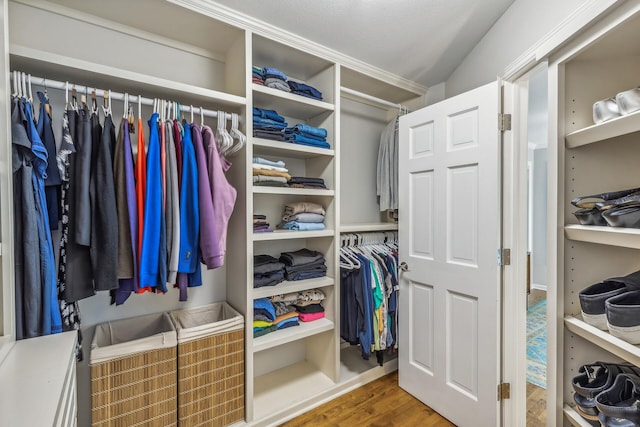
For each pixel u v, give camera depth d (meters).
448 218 1.76
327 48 1.92
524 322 1.61
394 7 1.60
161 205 1.35
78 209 1.18
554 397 1.07
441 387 1.80
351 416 1.79
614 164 1.06
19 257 1.08
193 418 1.49
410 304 2.00
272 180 1.80
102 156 1.25
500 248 1.56
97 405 1.27
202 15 1.51
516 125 1.59
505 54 1.63
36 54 1.16
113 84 1.40
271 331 1.85
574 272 1.07
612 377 0.94
